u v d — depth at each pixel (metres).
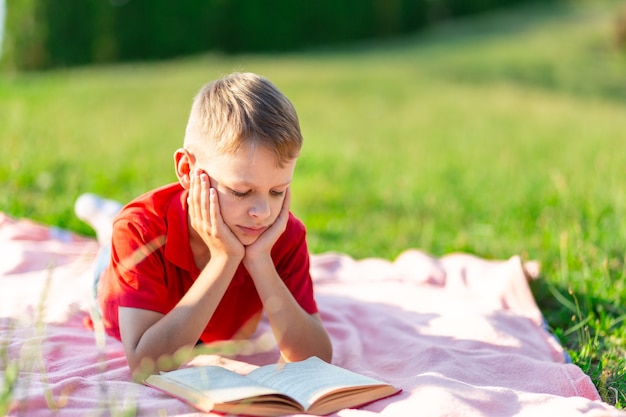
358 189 6.81
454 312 3.41
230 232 2.46
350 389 2.27
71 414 2.12
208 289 2.47
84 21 22.45
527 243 4.76
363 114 14.87
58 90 13.93
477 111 16.05
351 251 4.88
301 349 2.63
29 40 21.84
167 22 23.98
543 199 5.72
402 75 21.08
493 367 2.77
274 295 2.57
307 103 16.00
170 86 16.20
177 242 2.57
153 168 6.83
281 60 23.41
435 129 13.08
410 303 3.61
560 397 2.39
